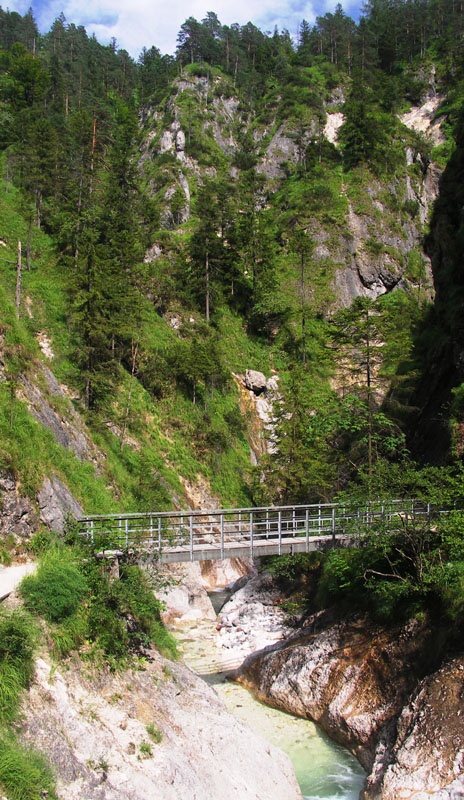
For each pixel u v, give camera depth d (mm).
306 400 36844
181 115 103250
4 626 11461
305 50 130375
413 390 36281
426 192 91375
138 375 44625
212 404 48719
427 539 19297
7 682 10797
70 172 58000
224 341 57625
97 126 65500
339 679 18688
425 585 18422
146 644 16391
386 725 16172
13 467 17672
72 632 13617
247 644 25188
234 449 46906
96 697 12867
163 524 20141
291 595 28938
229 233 65562
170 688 15508
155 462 37500
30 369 26422
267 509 20266
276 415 37469
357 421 30672
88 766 10844
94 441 31734
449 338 32469
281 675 20344
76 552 16281
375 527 19203
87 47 138375
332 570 24000
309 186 81875
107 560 16297
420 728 14344
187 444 43250
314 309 65062
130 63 142875
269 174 96188
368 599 20672
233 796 12789
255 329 62875
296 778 15633
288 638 23688
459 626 16188
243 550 19469
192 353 47438
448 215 38781
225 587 37469
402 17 138250
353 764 16531
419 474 20219
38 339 37062
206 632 27172
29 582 13617
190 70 116250
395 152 86125
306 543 20609
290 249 72125
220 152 100812
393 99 106125
